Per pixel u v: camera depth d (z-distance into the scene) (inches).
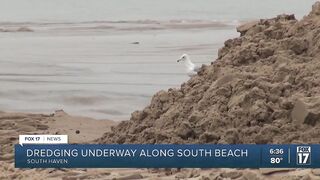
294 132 1023.0
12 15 5738.2
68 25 4544.8
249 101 1079.6
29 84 2165.4
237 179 956.6
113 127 1285.7
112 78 2257.6
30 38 3641.7
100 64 2586.1
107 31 4042.8
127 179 1019.3
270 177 949.2
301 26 1221.1
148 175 1035.3
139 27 4286.4
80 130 1478.8
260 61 1181.1
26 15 5738.2
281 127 1032.8
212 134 1057.5
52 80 2241.6
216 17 5177.2
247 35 1294.3
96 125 1546.5
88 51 2999.5
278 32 1240.2
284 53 1171.9
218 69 1208.8
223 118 1077.1
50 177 1053.8
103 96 1952.5
